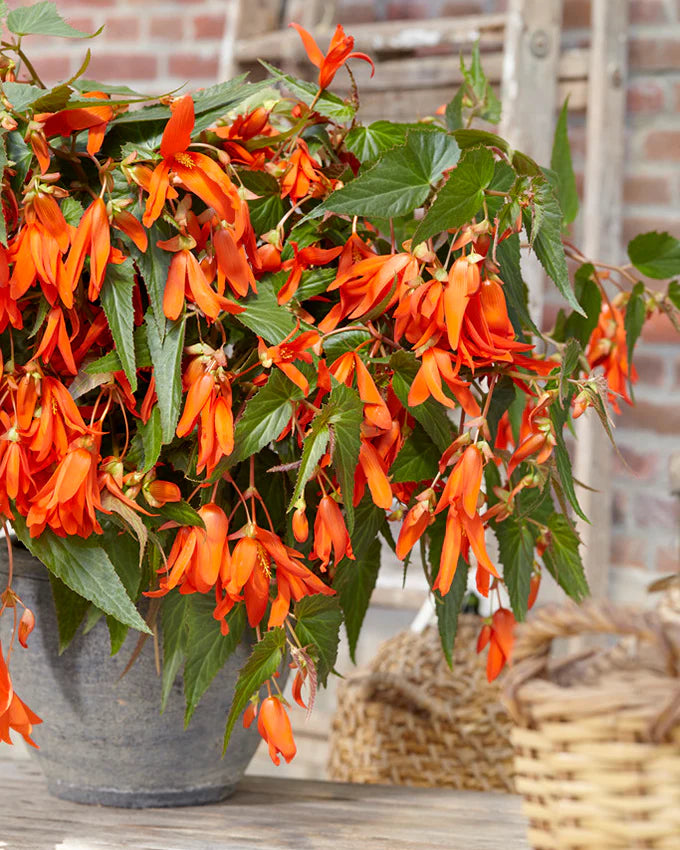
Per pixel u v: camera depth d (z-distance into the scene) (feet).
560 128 13.60
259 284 12.41
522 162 12.31
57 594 12.64
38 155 12.13
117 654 12.75
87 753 12.89
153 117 12.29
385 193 12.21
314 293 12.47
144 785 12.96
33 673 12.83
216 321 12.28
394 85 17.40
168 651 12.58
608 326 13.19
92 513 12.11
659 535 16.97
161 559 12.53
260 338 12.32
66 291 12.07
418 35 17.31
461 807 13.21
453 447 12.22
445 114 13.10
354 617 12.93
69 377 12.44
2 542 12.87
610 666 12.26
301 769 17.25
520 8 16.94
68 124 12.23
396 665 15.43
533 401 12.92
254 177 12.42
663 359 17.01
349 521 12.25
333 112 12.51
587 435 16.66
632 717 11.89
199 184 12.07
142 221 12.20
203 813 13.00
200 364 12.17
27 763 13.83
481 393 12.48
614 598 17.04
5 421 12.16
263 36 17.72
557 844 12.05
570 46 17.29
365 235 12.59
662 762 11.89
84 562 12.32
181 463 12.48
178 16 18.28
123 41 18.39
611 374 13.19
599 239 16.79
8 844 12.62
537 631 12.11
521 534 12.79
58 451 12.14
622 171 17.10
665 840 11.89
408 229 12.76
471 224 12.25
